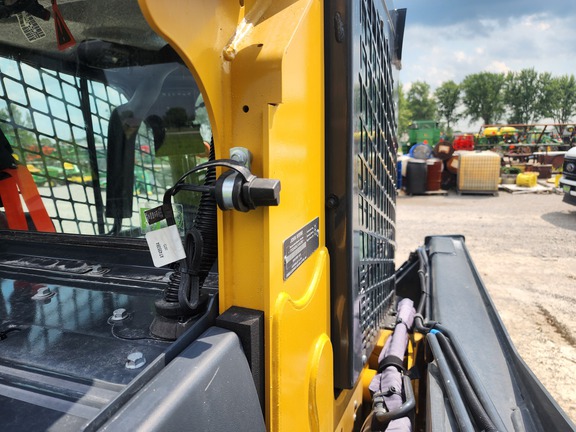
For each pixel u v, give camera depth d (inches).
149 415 24.6
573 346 138.4
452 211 374.3
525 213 359.3
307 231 43.8
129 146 54.2
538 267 220.2
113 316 40.4
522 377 61.6
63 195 58.0
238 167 30.9
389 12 76.0
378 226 71.4
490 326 77.0
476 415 50.5
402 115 2054.6
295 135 38.9
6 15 50.1
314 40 43.2
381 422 58.4
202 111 50.9
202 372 28.7
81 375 32.1
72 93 54.5
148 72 51.3
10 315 41.8
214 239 37.1
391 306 92.4
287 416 38.1
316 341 46.6
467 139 549.0
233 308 35.4
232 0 34.2
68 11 48.8
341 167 49.8
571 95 2178.9
